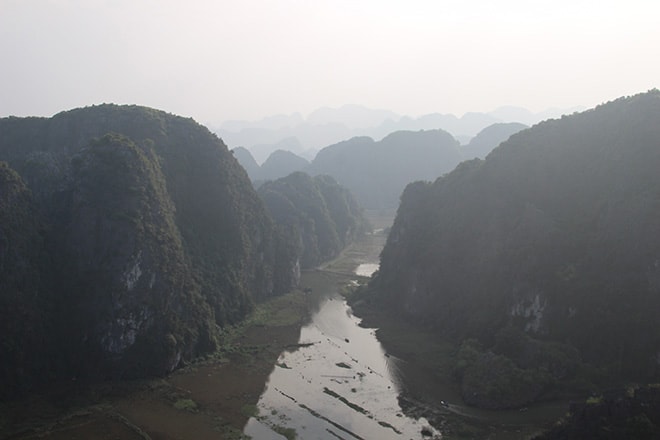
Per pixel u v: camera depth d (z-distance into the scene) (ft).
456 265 358.23
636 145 303.68
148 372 264.11
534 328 284.61
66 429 212.64
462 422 226.79
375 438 214.69
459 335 325.21
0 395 224.53
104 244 274.16
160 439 209.05
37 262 263.29
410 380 273.75
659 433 160.56
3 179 265.34
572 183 326.03
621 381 246.27
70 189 299.17
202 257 347.15
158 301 277.03
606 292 267.59
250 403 243.81
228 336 329.11
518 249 310.86
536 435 204.33
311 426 223.71
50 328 254.88
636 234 270.46
